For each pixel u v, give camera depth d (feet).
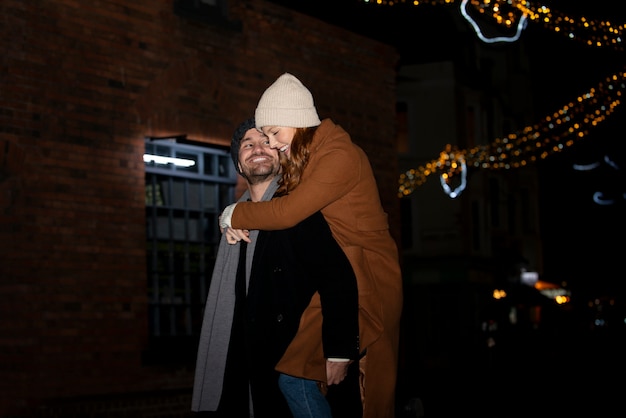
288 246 13.83
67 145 32.91
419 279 112.27
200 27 38.58
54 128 32.58
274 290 13.98
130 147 35.06
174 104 37.06
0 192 31.04
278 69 42.11
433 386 70.23
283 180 13.92
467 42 117.80
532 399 56.08
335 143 13.64
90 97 33.86
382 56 48.21
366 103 47.01
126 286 34.30
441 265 111.65
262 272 14.21
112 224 34.06
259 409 14.07
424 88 111.34
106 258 33.73
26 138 31.71
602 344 108.27
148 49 36.24
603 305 132.36
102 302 33.42
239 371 14.83
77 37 33.65
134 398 33.88
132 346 34.32
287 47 42.68
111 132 34.45
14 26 31.73
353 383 14.07
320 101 44.24
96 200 33.63
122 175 34.60
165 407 35.04
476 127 115.75
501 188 124.77
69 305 32.37
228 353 14.96
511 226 129.70
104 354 33.32
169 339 36.60
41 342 31.45
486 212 118.52
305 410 13.50
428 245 112.27
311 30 44.06
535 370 86.12
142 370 34.60
